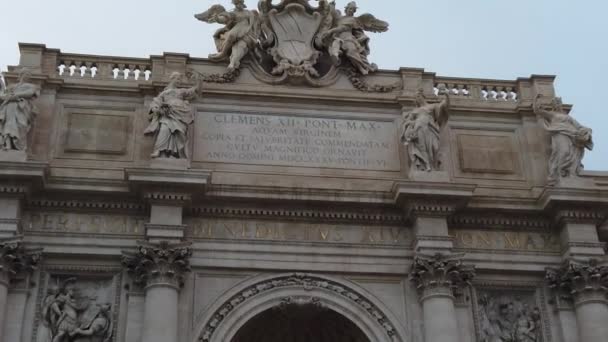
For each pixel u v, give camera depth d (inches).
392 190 1213.1
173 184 1157.7
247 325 1175.0
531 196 1284.4
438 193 1198.3
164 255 1122.0
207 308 1147.9
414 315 1176.2
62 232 1155.9
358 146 1304.1
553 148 1295.5
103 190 1166.3
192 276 1163.3
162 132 1202.0
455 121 1353.3
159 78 1306.6
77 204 1173.7
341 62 1370.6
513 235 1252.5
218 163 1254.3
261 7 1385.3
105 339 1115.9
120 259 1157.1
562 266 1221.7
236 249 1182.9
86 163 1224.8
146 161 1235.2
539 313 1215.6
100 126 1259.8
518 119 1370.6
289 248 1194.6
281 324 1231.5
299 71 1333.7
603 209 1242.6
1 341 1059.3
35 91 1209.4
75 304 1131.9
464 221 1243.2
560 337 1198.9
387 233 1226.6
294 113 1316.4
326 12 1391.5
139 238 1168.8
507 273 1229.1
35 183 1139.9
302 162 1275.8
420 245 1187.9
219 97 1306.6
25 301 1108.5
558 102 1354.6
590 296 1190.9
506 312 1219.2
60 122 1254.3
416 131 1259.8
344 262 1197.7
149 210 1177.4
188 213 1193.4
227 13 1369.3
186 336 1123.3
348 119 1325.0
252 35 1355.8
